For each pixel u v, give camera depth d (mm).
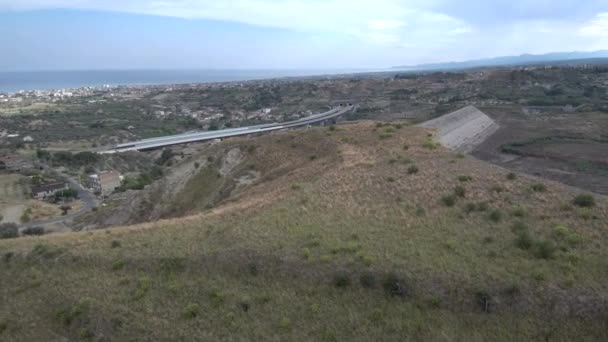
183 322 24172
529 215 29453
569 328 19828
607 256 23641
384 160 45031
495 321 20828
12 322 28391
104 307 26500
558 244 25328
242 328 22969
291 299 24312
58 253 34656
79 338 25219
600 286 21203
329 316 22797
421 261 24812
